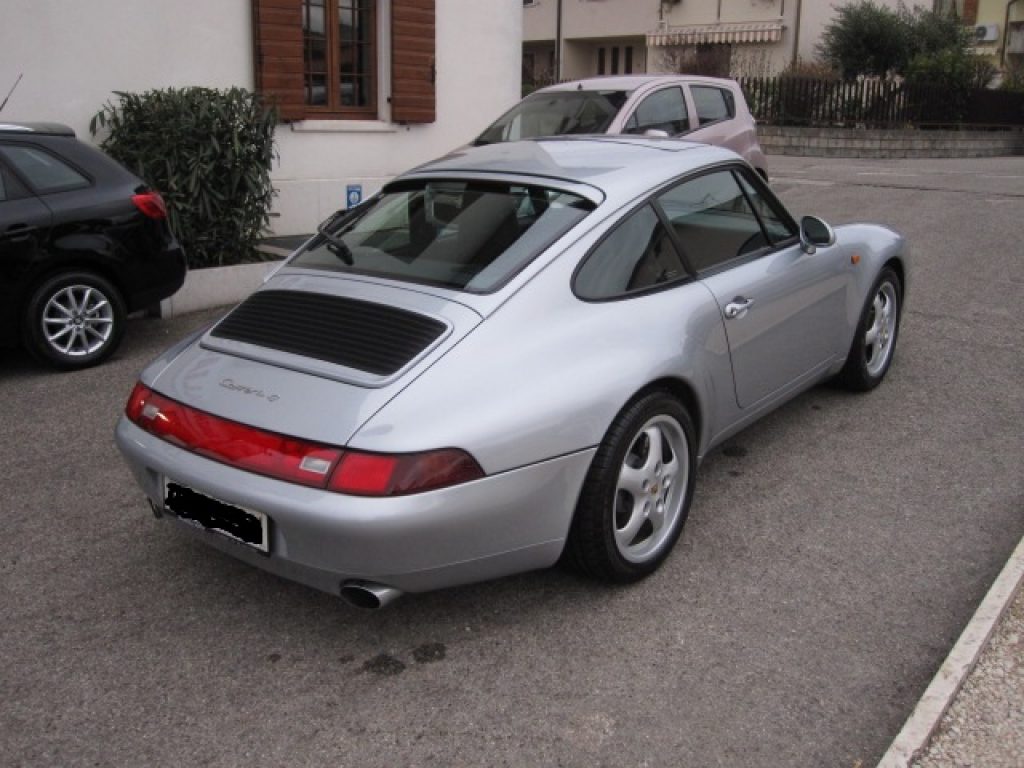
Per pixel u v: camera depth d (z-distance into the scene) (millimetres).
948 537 4148
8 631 3561
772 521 4297
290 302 3801
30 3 8438
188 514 3381
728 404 4258
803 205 12586
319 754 2924
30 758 2918
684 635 3480
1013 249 9500
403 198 4328
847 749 2914
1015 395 5762
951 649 3334
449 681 3252
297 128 10281
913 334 6934
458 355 3297
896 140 23734
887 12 26016
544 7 33031
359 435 3070
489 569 3299
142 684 3260
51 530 4324
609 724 3029
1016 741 2861
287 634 3537
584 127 9266
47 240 6258
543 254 3662
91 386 6250
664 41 30125
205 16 9469
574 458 3365
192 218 8219
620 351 3594
